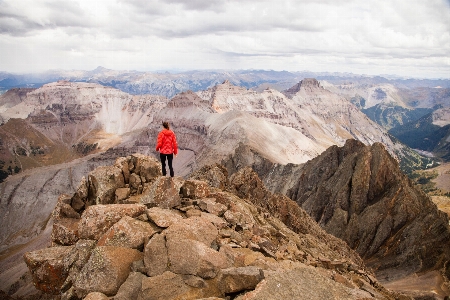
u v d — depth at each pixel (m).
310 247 28.64
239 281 13.35
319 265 22.20
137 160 24.25
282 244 23.53
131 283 13.41
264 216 30.91
